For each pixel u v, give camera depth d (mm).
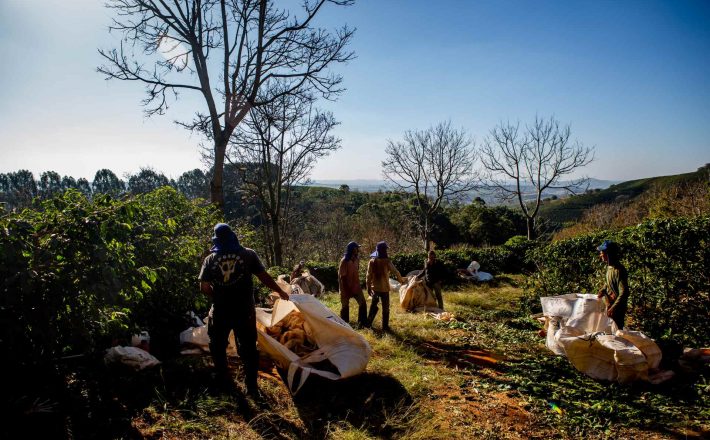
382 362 5680
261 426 3846
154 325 5785
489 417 4242
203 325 5984
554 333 6488
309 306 5180
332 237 31859
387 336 7117
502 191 31047
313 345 5359
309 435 3771
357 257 7973
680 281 6734
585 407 4449
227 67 10656
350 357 4945
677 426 4008
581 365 5500
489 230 44625
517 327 8625
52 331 3570
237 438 3584
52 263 3631
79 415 3682
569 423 4113
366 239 31406
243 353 4391
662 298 6945
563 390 4918
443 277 10383
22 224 3395
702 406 4383
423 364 5836
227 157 19406
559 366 5781
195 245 6492
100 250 3754
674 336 6578
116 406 3938
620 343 5180
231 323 4344
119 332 4512
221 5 10406
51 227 3770
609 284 6000
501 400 4660
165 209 6969
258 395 4355
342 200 50625
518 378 5301
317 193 56656
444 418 4188
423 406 4434
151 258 5207
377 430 3932
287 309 5637
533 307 10133
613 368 5207
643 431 3951
